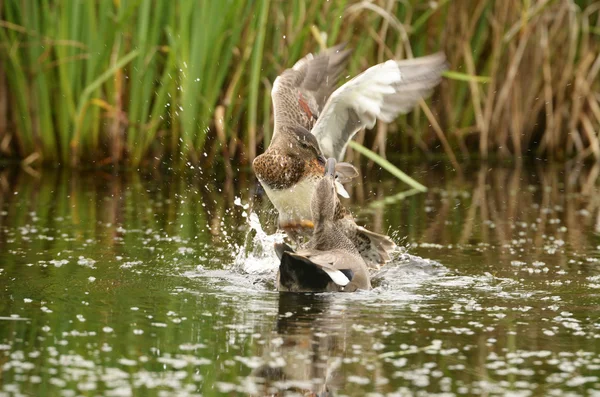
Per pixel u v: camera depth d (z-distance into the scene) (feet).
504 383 21.76
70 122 56.08
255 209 47.09
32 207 46.47
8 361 22.95
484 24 60.18
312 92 40.47
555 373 22.44
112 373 22.24
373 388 21.44
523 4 58.65
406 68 36.42
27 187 51.78
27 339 24.73
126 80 55.93
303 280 30.58
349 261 30.78
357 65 55.31
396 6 57.88
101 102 54.70
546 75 60.49
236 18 52.65
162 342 24.63
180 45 52.49
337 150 38.24
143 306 28.32
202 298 29.50
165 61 54.85
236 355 23.59
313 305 28.63
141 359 23.26
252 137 53.26
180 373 22.31
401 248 37.68
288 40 53.47
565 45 60.95
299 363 23.04
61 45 53.47
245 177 55.52
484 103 61.57
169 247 37.96
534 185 55.42
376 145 58.70
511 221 44.60
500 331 25.73
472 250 37.76
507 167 61.46
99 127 56.49
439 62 36.42
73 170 56.65
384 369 22.66
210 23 52.19
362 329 25.89
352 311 27.86
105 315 27.22
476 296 29.89
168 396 20.86
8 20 53.42
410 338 25.09
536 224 43.83
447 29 59.82
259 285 31.63
